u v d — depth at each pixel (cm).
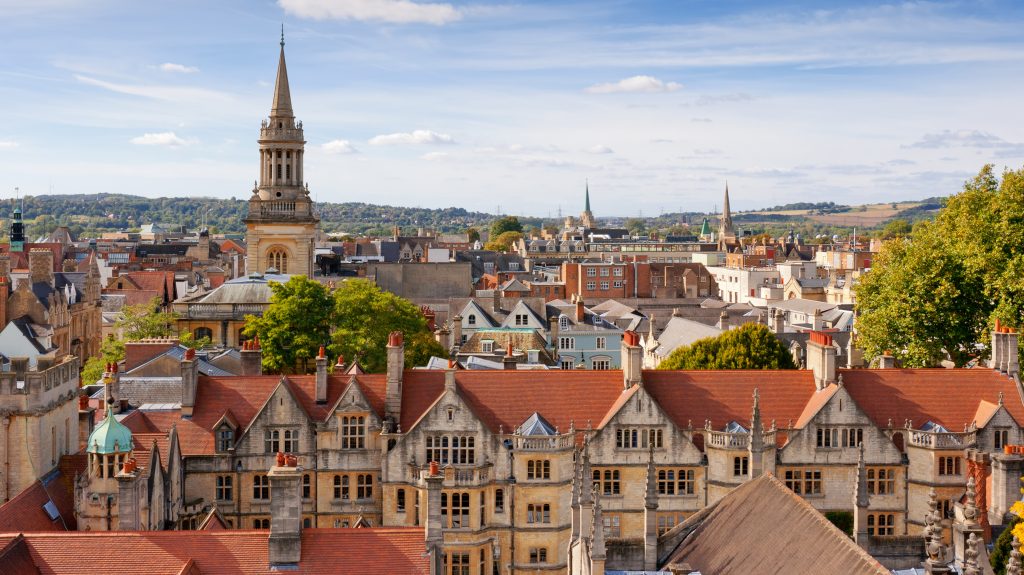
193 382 9544
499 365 13312
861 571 4962
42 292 18762
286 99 19562
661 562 6831
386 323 14350
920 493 9288
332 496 9281
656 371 9831
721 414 9569
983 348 11894
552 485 9012
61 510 7275
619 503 9300
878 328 12344
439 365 12506
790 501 6047
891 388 9750
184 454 9156
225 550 6147
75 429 8212
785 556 5631
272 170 19562
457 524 8912
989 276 11512
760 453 8906
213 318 16925
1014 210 11662
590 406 9550
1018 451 8162
